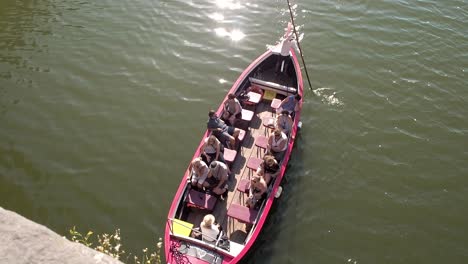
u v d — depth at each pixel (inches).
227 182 376.5
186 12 609.0
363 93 502.0
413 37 576.7
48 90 491.5
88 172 407.8
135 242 354.6
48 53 541.3
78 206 379.6
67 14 603.5
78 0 628.7
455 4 634.8
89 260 120.1
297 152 433.7
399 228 377.1
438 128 467.2
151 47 553.9
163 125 456.8
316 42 565.3
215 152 366.6
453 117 480.4
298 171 417.1
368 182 412.5
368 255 356.5
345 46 560.7
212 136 362.6
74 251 121.3
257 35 574.6
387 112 482.0
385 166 427.2
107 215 374.3
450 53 556.1
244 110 427.5
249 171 394.9
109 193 390.9
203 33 575.8
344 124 466.0
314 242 362.3
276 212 381.7
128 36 569.3
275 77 486.9
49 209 375.9
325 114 475.5
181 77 514.3
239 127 431.2
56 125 452.1
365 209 390.0
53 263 115.7
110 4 621.9
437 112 484.7
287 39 463.2
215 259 305.9
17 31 572.7
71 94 488.4
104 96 487.5
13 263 112.7
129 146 433.7
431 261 354.6
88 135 442.9
